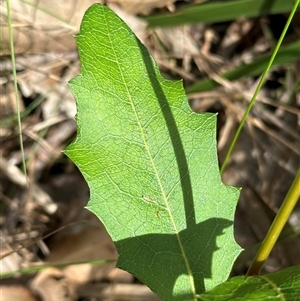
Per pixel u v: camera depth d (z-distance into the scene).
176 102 0.20
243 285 0.16
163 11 0.39
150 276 0.19
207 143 0.20
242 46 0.43
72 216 0.38
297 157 0.40
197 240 0.20
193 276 0.19
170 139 0.20
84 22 0.19
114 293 0.35
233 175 0.40
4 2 0.34
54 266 0.31
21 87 0.38
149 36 0.40
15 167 0.38
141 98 0.19
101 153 0.19
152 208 0.19
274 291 0.16
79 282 0.35
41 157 0.39
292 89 0.40
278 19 0.41
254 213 0.39
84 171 0.19
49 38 0.36
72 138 0.40
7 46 0.36
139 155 0.19
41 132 0.39
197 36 0.42
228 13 0.37
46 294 0.35
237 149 0.40
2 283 0.34
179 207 0.20
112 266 0.35
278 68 0.41
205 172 0.20
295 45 0.36
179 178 0.20
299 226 0.38
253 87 0.41
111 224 0.19
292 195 0.18
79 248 0.36
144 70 0.19
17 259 0.36
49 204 0.38
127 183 0.19
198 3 0.38
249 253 0.38
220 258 0.20
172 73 0.41
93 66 0.19
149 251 0.19
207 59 0.41
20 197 0.38
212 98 0.40
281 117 0.41
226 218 0.20
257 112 0.40
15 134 0.38
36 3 0.34
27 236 0.37
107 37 0.19
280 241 0.36
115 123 0.19
